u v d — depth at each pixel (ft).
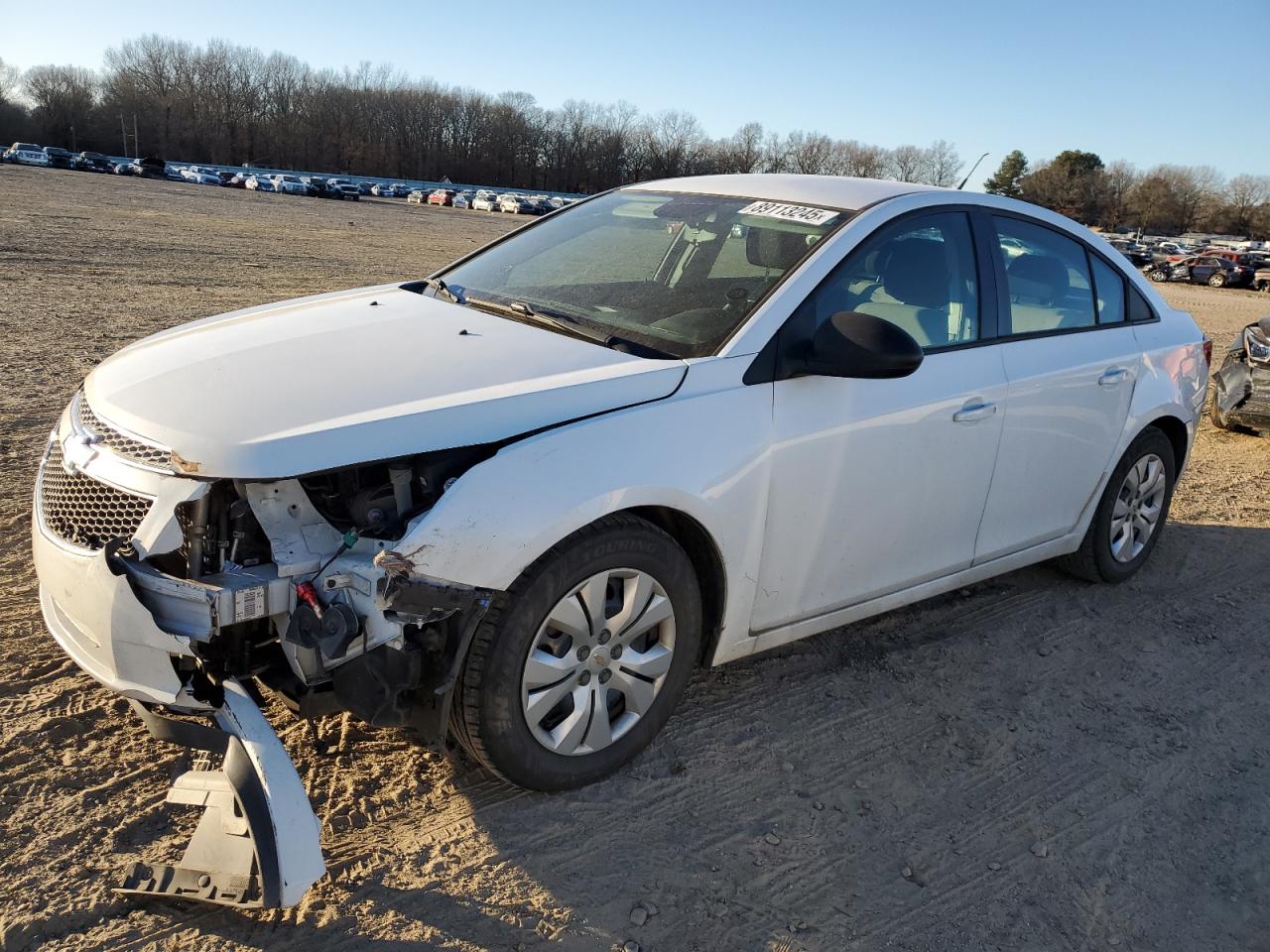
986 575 13.64
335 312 11.23
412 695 8.57
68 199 116.98
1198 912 9.04
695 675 12.14
